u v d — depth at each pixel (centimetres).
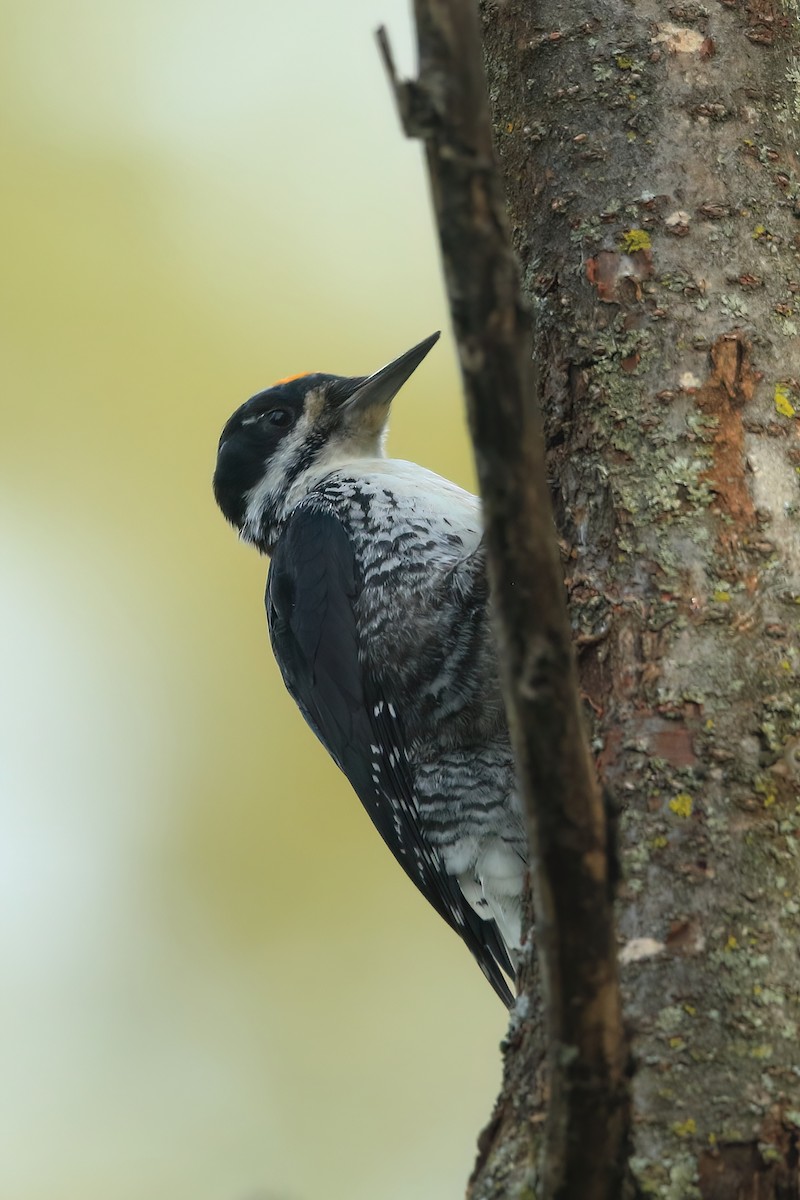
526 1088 507
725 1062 488
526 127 681
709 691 552
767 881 518
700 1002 498
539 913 405
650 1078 487
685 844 527
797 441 604
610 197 650
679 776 539
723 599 569
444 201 388
